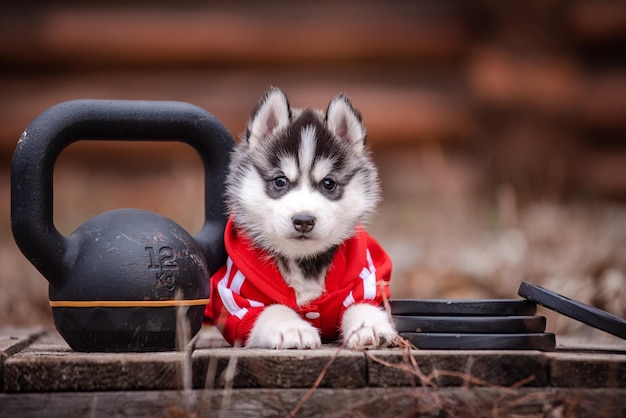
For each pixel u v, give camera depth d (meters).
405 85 11.29
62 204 10.55
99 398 3.70
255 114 4.83
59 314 4.04
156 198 11.04
